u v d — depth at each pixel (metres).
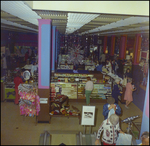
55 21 6.09
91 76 7.83
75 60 13.73
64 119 5.82
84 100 7.55
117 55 12.65
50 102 5.75
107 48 16.36
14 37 10.65
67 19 5.32
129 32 9.30
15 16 4.63
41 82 5.32
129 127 4.67
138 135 4.33
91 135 4.39
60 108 5.76
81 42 16.64
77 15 4.38
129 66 8.91
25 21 5.60
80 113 5.69
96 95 7.56
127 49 11.95
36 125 5.36
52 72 7.82
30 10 3.78
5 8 3.55
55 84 7.45
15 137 4.64
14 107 6.49
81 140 4.17
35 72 7.27
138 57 8.76
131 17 4.17
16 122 5.46
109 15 4.09
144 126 4.13
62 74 7.73
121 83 7.64
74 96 7.52
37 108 5.40
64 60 13.62
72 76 7.77
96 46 16.59
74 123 5.57
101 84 7.63
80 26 7.87
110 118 3.78
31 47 11.20
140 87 7.68
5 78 7.09
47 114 5.47
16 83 6.61
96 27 7.77
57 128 5.17
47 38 5.16
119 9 3.87
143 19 4.45
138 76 7.95
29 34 11.23
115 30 8.70
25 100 5.40
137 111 6.55
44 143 4.14
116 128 3.86
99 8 3.85
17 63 9.35
